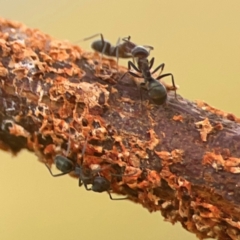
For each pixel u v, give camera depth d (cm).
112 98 12
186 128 12
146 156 12
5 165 18
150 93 12
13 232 18
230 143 12
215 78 18
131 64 13
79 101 12
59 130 12
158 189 12
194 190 12
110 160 12
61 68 13
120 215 17
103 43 13
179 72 18
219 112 12
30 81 12
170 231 17
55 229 17
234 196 12
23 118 13
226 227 12
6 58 13
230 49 18
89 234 17
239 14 18
